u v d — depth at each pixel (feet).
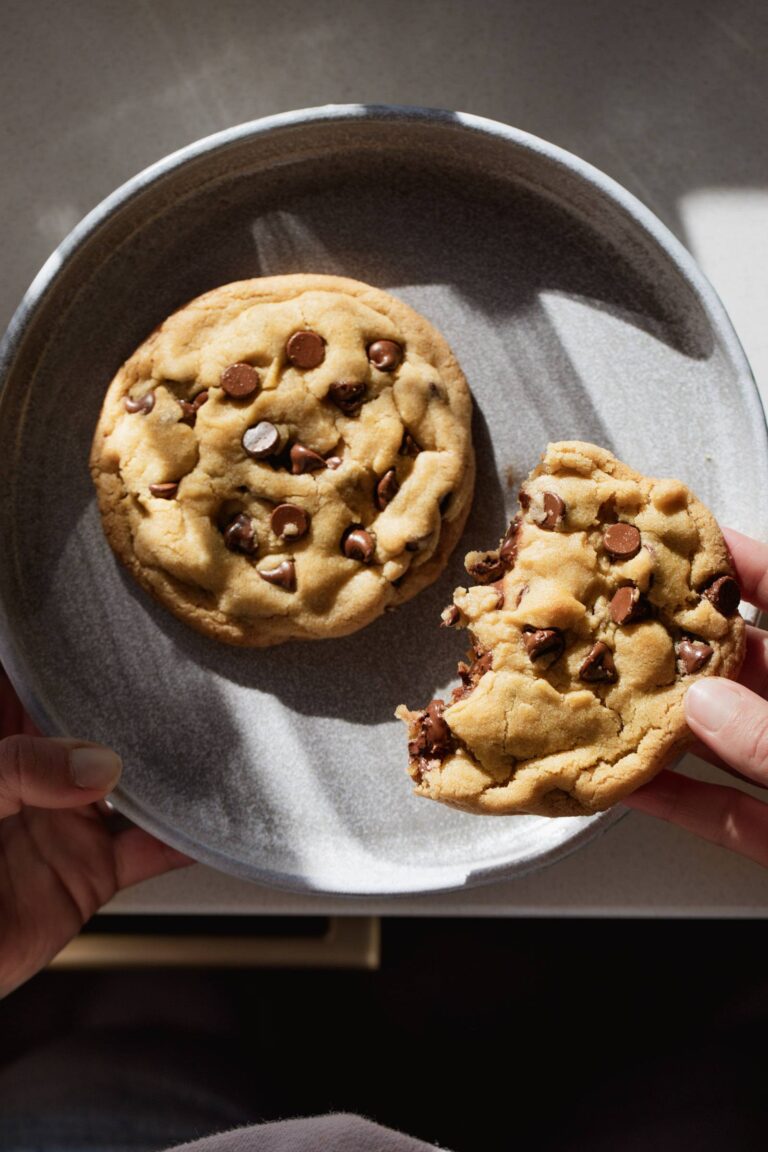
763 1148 1.86
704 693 1.43
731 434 1.59
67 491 1.61
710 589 1.48
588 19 1.70
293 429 1.57
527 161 1.57
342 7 1.70
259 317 1.58
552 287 1.62
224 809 1.59
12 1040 1.96
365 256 1.63
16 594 1.59
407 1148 1.51
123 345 1.62
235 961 1.96
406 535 1.56
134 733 1.60
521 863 1.54
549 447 1.50
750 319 1.68
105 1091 1.92
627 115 1.69
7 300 1.67
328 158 1.59
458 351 1.63
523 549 1.49
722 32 1.69
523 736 1.45
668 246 1.55
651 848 1.67
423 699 1.61
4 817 1.58
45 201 1.69
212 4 1.70
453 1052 1.98
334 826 1.59
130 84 1.69
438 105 1.69
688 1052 1.93
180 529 1.58
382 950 1.99
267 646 1.61
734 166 1.69
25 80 1.69
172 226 1.60
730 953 1.95
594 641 1.47
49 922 1.65
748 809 1.58
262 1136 1.55
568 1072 1.96
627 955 1.97
